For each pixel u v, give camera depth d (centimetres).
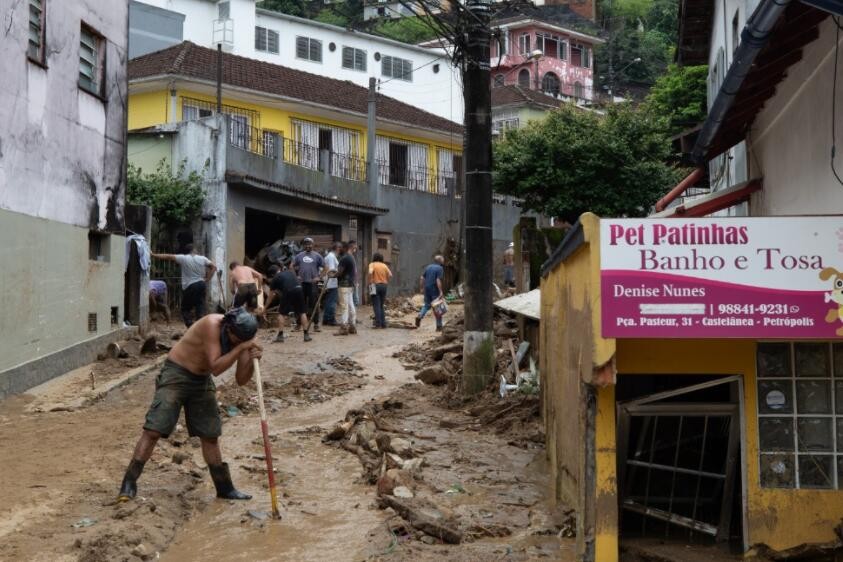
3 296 1249
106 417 1163
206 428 827
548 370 998
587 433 655
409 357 1731
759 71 849
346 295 2058
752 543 677
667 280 628
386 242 3231
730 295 625
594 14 6662
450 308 2795
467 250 1383
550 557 695
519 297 1488
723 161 1631
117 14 1683
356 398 1391
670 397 747
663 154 2705
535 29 5812
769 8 633
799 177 908
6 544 681
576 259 723
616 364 683
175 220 2447
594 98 5559
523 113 4441
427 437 1125
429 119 3756
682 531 754
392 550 697
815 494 675
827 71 786
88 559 654
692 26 1878
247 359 813
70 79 1475
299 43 4675
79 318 1509
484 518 793
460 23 1357
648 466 731
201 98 3031
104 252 1653
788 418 683
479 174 1373
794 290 624
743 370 684
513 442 1096
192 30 4497
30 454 959
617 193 2683
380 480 870
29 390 1300
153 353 1606
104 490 826
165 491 829
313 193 2750
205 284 1845
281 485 902
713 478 748
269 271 2284
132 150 2591
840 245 622
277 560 689
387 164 3419
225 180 2419
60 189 1440
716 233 628
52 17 1400
